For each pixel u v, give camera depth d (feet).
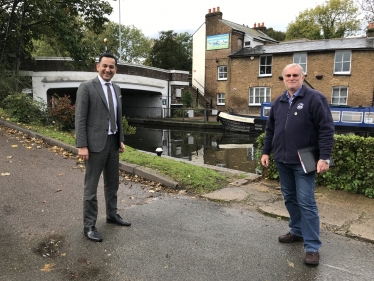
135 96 107.24
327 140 10.05
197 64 111.55
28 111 34.65
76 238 11.57
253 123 67.10
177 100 102.42
